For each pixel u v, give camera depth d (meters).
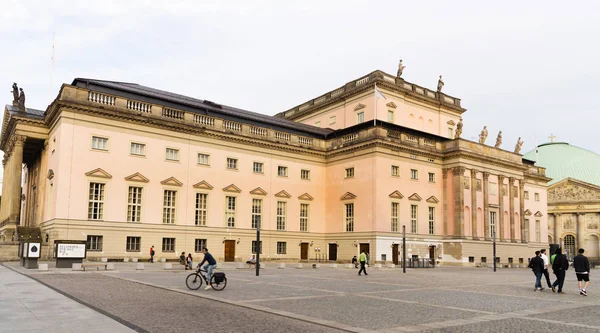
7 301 19.41
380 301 21.44
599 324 15.94
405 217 63.75
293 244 65.06
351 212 64.81
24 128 55.12
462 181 67.06
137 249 51.94
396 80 76.69
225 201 59.41
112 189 50.69
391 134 63.91
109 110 50.66
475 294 25.47
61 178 47.59
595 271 64.00
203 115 58.53
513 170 76.69
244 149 62.00
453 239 66.25
